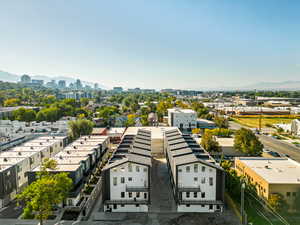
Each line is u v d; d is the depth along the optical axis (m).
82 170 48.72
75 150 58.72
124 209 40.31
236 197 42.81
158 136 78.38
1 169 44.25
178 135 67.56
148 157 45.38
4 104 195.50
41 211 33.81
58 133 101.25
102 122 134.50
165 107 189.25
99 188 49.56
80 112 161.25
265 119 156.38
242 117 164.50
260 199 42.41
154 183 52.59
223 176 39.38
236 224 35.94
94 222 36.97
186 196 40.16
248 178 48.88
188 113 122.31
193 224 36.16
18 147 63.00
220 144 73.12
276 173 44.22
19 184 48.69
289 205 38.44
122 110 198.88
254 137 66.06
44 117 133.88
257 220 36.47
